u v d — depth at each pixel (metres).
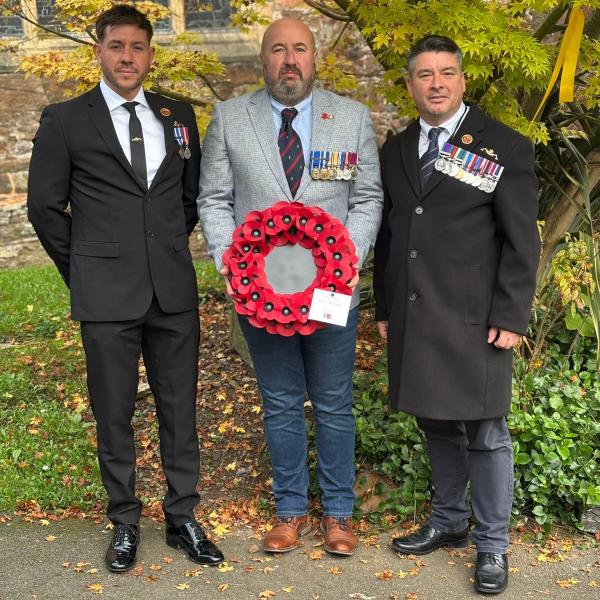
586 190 4.30
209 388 4.96
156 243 3.30
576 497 3.69
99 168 3.24
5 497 3.90
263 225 3.19
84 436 4.50
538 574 3.37
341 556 3.48
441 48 3.14
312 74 3.34
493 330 3.20
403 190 3.29
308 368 3.47
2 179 8.58
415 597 3.21
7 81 8.45
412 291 3.25
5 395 4.89
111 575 3.32
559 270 4.14
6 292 7.02
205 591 3.23
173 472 3.48
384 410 4.07
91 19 4.85
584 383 4.23
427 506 3.80
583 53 4.07
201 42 8.61
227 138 3.39
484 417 3.22
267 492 4.01
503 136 3.19
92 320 3.24
